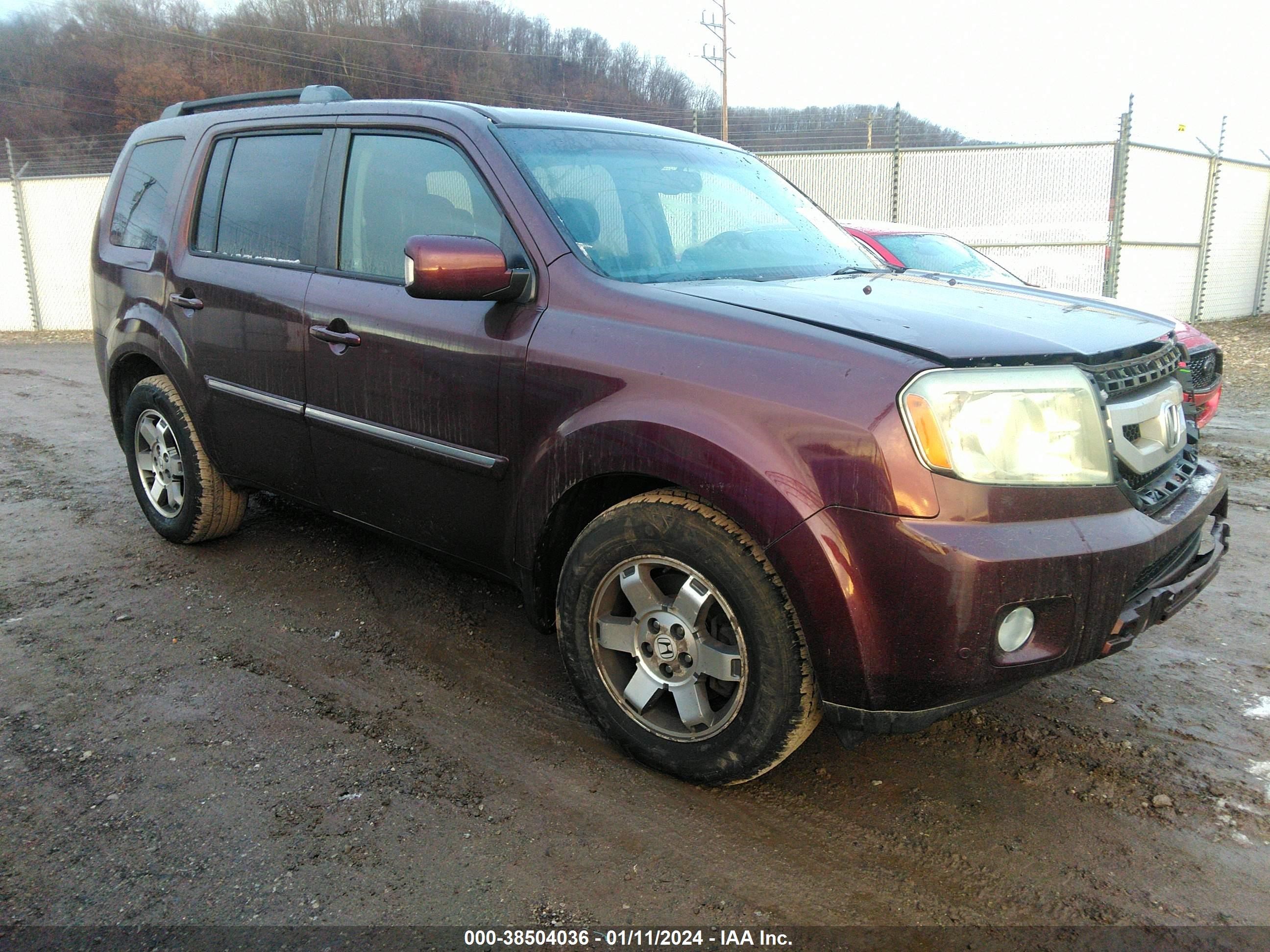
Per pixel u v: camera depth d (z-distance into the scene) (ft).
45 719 9.59
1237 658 11.12
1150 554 7.31
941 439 6.81
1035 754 9.07
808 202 12.69
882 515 6.83
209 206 12.92
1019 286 10.54
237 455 12.59
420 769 8.75
